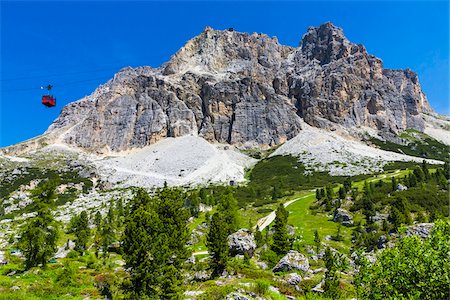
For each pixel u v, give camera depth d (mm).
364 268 22125
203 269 56969
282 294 40125
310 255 74750
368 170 178625
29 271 53375
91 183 197125
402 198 97062
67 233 105875
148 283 40500
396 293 19875
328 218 107750
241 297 35406
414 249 20469
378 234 79750
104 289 44688
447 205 94562
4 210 151000
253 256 70375
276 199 140000
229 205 90562
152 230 43469
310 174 183500
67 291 42969
